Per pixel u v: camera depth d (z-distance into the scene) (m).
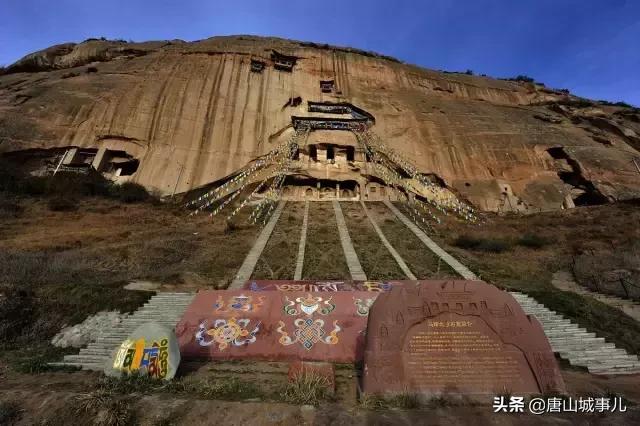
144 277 14.02
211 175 27.22
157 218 21.97
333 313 9.70
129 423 5.23
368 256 17.44
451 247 19.42
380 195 29.92
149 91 30.12
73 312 10.91
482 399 5.71
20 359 8.80
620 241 19.45
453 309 6.39
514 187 30.52
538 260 18.31
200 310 9.80
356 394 6.43
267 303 9.99
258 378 7.39
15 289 11.26
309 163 30.89
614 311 11.98
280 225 22.33
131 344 7.36
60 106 27.69
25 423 5.32
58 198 22.20
